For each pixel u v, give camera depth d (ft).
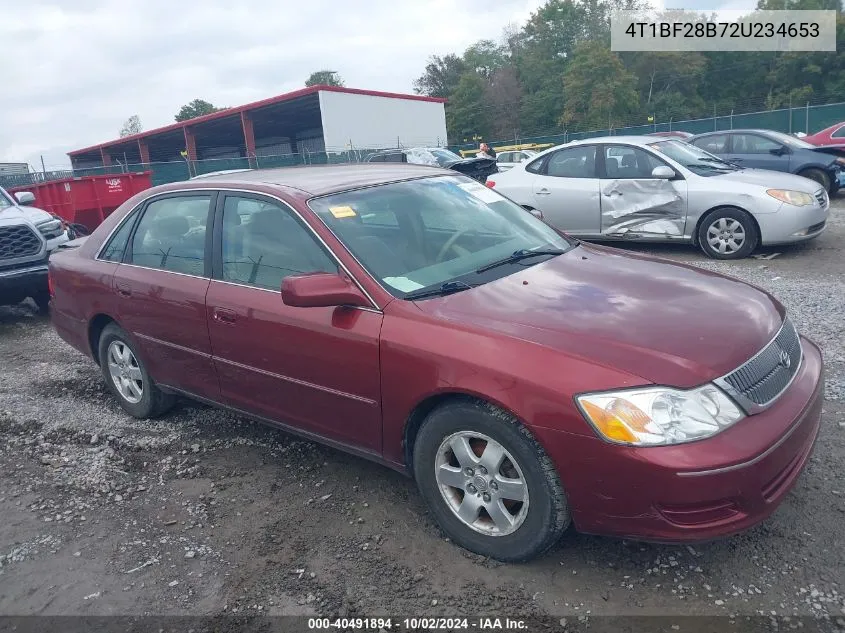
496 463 9.41
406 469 10.80
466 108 238.07
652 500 8.28
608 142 30.81
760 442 8.39
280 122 159.53
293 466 13.23
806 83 214.90
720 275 12.04
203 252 13.33
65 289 16.60
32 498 12.69
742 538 9.90
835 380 14.92
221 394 13.41
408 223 12.39
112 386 16.34
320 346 11.01
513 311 9.95
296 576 9.91
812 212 27.02
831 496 10.71
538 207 32.17
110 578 10.21
